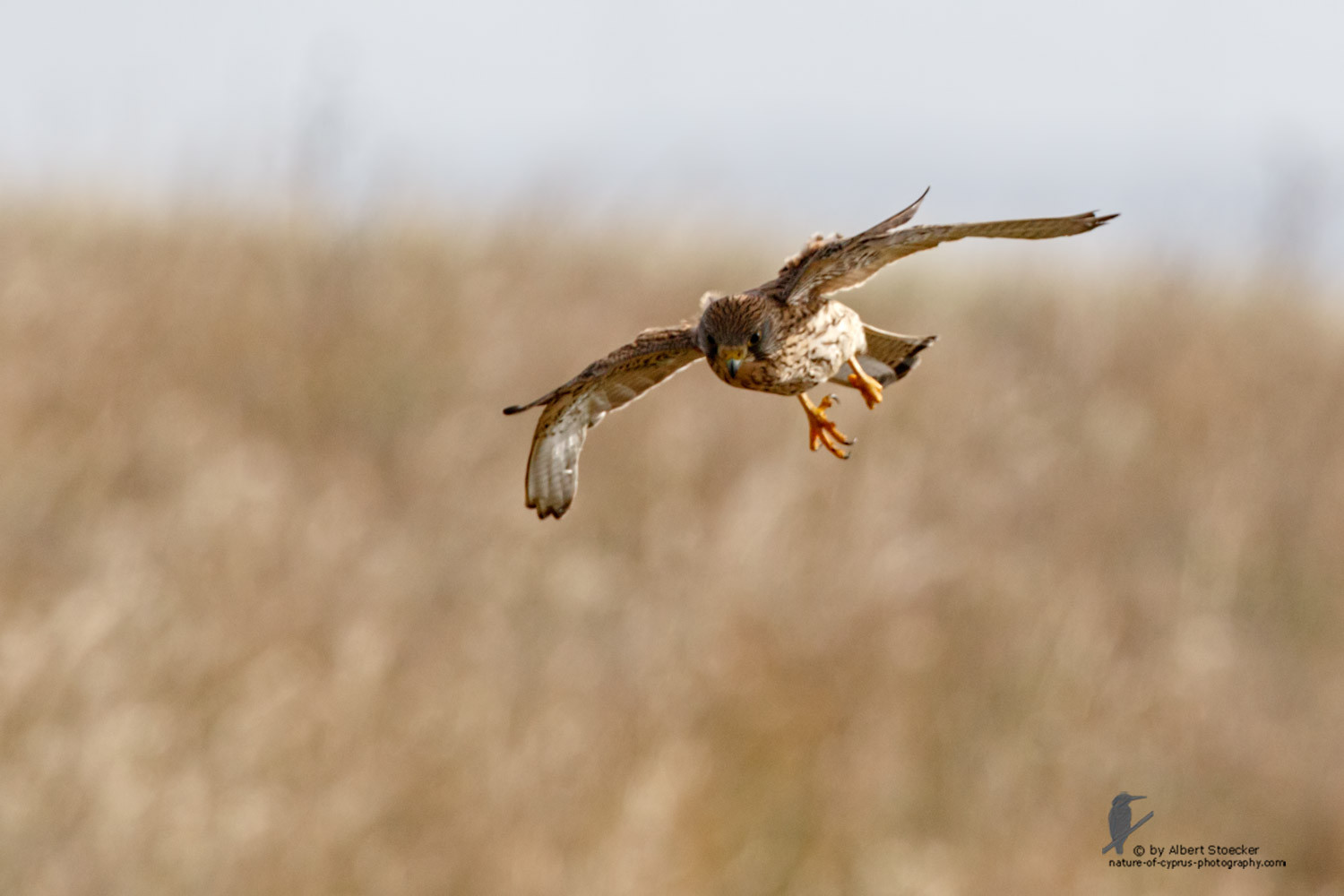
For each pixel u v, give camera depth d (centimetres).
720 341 649
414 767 1025
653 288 1773
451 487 1416
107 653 1068
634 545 1366
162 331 1523
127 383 1434
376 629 1168
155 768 992
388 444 1484
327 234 1703
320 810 986
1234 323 1967
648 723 1082
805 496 1387
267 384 1505
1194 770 1224
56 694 1006
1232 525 1543
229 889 927
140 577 1161
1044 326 1933
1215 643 1392
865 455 1505
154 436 1373
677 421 1480
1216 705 1292
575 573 1308
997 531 1462
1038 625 1298
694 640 1189
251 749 1016
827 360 696
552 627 1252
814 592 1237
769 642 1179
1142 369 1825
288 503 1332
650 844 989
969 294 2059
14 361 1392
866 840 1063
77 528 1252
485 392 1548
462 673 1151
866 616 1223
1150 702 1288
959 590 1330
